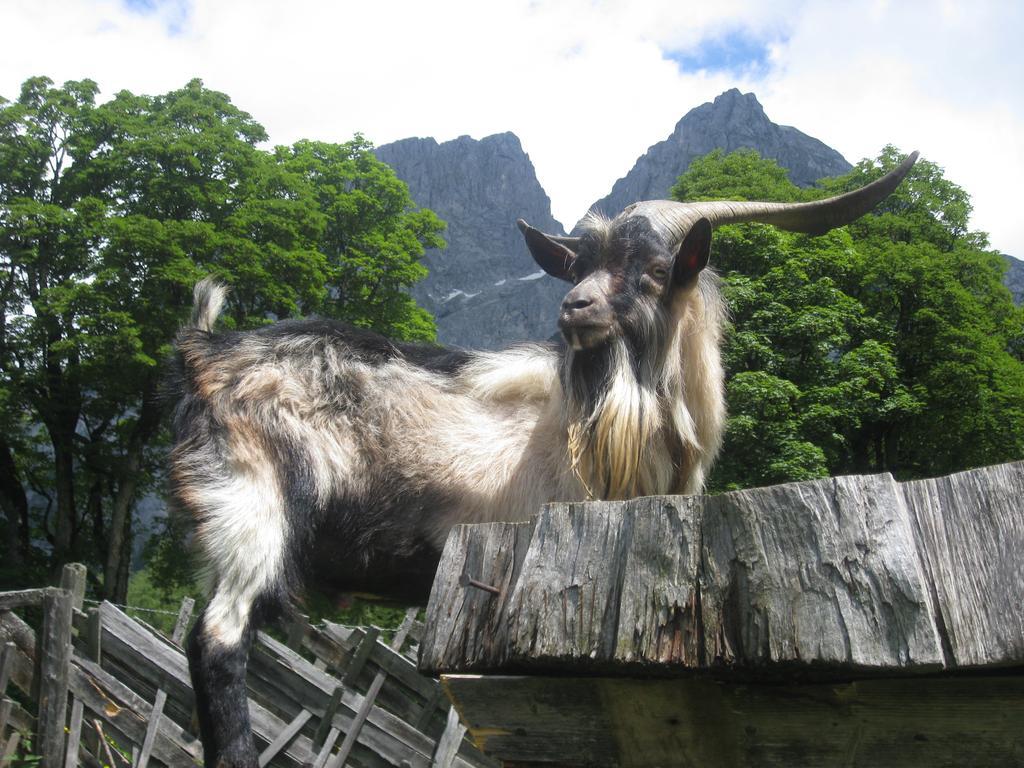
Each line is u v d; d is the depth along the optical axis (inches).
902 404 807.1
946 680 70.2
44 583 877.2
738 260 805.9
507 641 80.7
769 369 730.2
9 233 801.6
